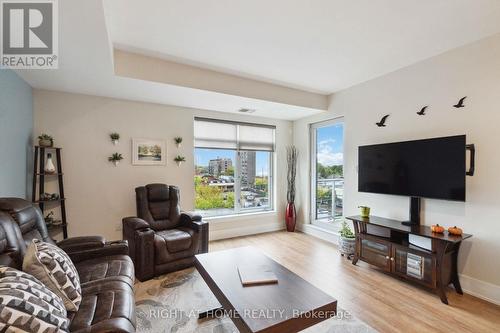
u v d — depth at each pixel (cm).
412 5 196
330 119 430
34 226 201
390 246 276
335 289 257
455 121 265
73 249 208
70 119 324
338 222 421
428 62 289
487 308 224
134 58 276
